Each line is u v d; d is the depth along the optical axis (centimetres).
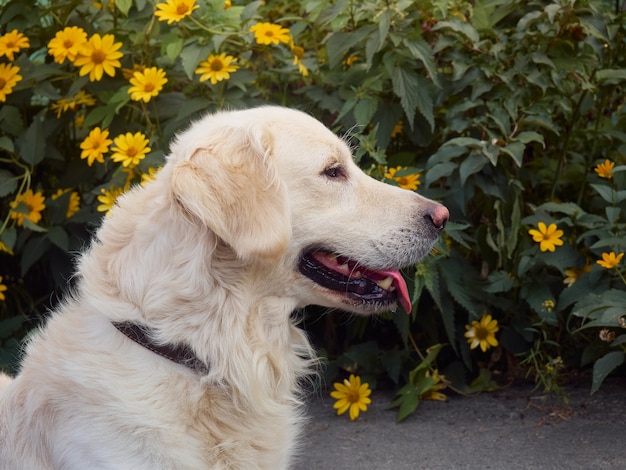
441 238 163
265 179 127
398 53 169
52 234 167
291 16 186
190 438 127
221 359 128
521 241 169
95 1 175
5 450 129
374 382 172
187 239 126
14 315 182
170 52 163
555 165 180
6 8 171
